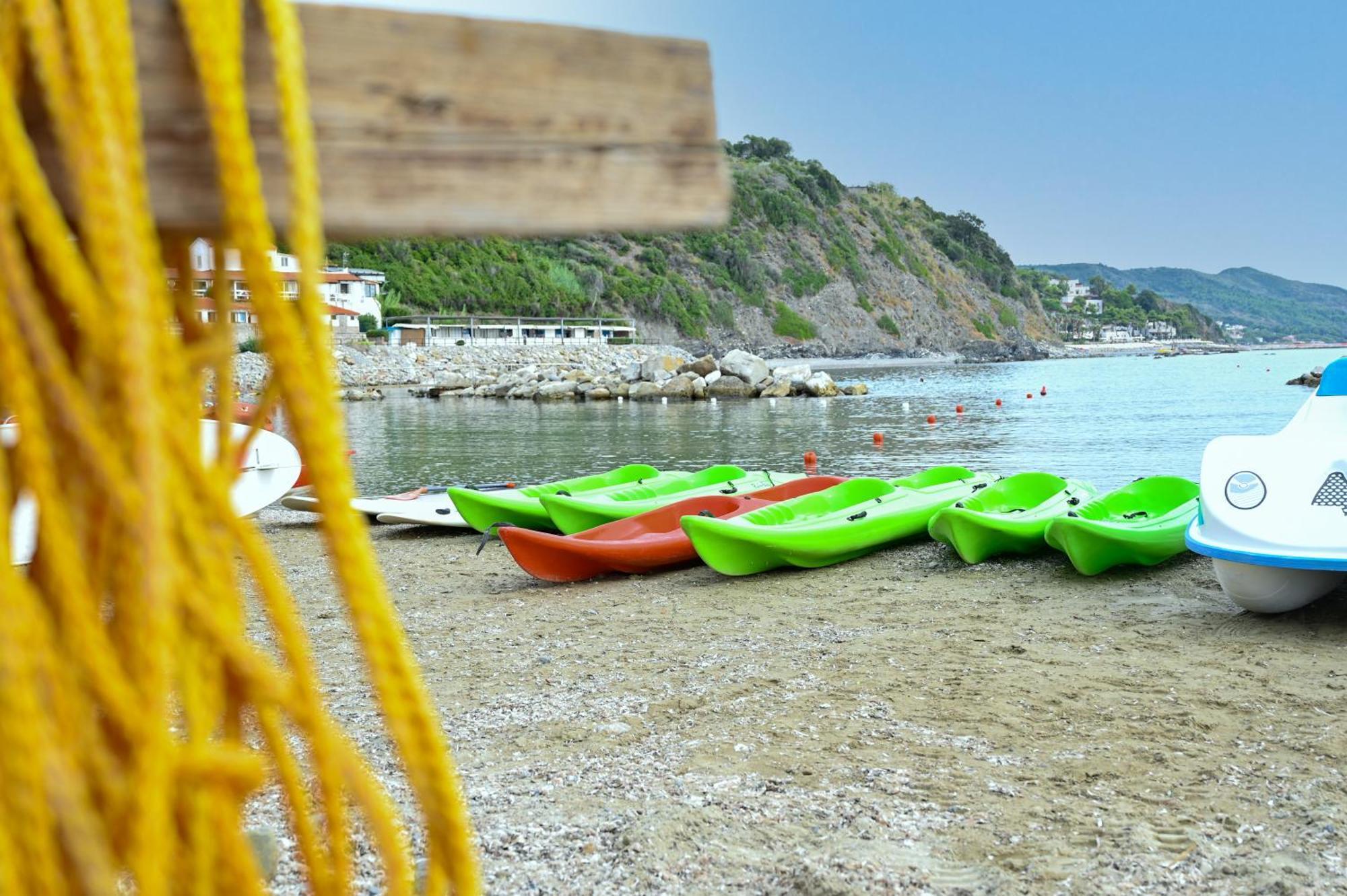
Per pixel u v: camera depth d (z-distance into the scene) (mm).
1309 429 6547
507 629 7273
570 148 1003
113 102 747
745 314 137750
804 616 7219
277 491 10766
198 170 843
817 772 4332
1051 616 6812
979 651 6043
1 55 736
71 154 727
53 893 716
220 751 795
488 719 5254
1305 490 6035
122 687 744
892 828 3744
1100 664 5680
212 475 800
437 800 847
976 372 76625
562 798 4090
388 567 9945
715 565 8484
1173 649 5879
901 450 22781
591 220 1012
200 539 787
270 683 818
